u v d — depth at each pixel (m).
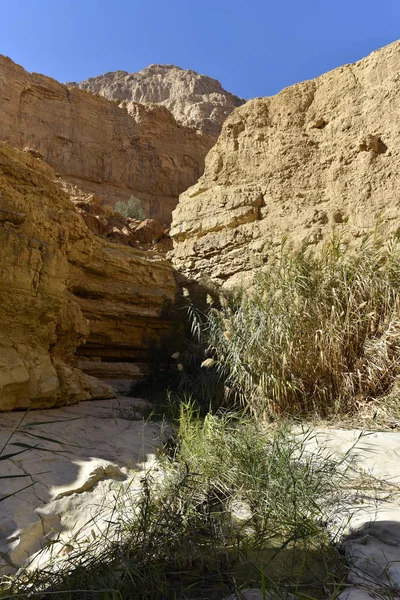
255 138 16.33
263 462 2.90
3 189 7.04
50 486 3.12
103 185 41.31
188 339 9.18
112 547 2.07
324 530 2.40
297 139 15.13
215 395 5.95
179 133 45.97
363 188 12.91
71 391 7.09
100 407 7.16
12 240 6.18
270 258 6.30
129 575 1.83
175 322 10.57
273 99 16.25
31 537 2.45
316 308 5.56
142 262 16.36
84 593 1.68
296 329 5.47
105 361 15.01
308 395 5.29
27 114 39.00
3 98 37.66
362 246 6.12
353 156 13.58
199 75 87.94
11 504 2.74
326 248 6.25
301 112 15.39
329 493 2.82
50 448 4.01
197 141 46.78
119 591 1.73
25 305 6.35
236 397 5.70
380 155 12.88
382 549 2.10
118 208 35.12
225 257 15.86
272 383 5.23
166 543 2.14
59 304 7.04
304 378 5.34
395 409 4.69
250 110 16.67
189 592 1.90
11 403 5.73
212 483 2.88
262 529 2.35
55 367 7.00
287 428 3.48
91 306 14.52
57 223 8.20
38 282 6.59
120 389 11.29
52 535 2.56
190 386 6.61
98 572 1.91
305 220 13.91
